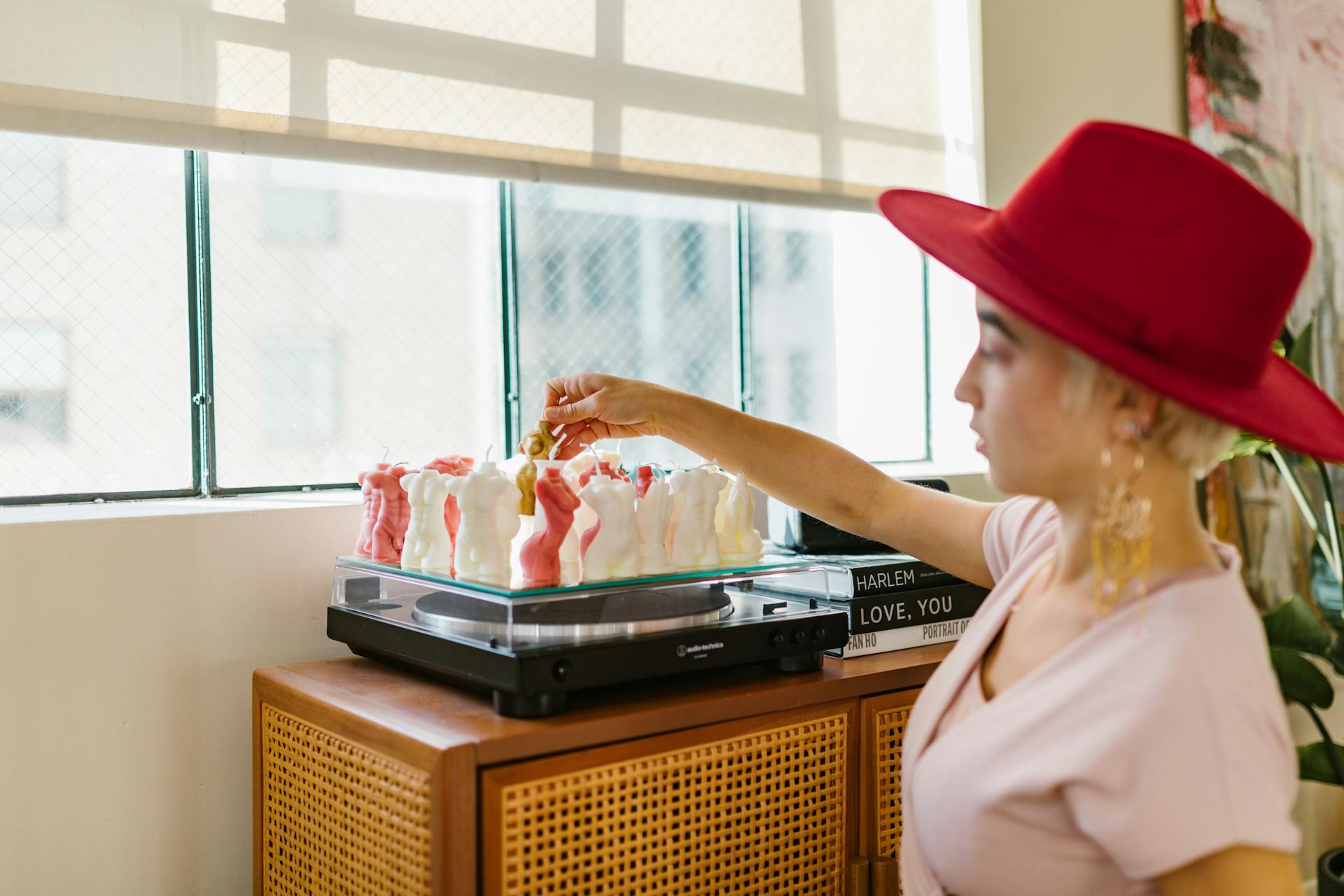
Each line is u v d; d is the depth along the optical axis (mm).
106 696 1204
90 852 1198
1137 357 683
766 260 2031
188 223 1396
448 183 1643
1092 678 721
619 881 993
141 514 1239
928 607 1345
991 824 762
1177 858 659
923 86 2023
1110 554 762
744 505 1247
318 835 1099
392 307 1591
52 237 1306
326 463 1531
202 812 1271
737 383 2008
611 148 1633
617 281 1860
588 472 1188
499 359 1708
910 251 2205
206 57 1291
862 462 1219
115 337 1350
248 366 1456
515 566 1141
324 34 1374
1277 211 680
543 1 1560
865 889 1181
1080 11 2186
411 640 1110
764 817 1100
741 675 1169
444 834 893
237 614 1289
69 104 1207
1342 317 2338
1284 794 677
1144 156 691
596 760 976
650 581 1084
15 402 1289
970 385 813
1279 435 682
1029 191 745
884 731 1202
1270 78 2297
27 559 1155
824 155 1886
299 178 1495
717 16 1752
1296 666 1912
